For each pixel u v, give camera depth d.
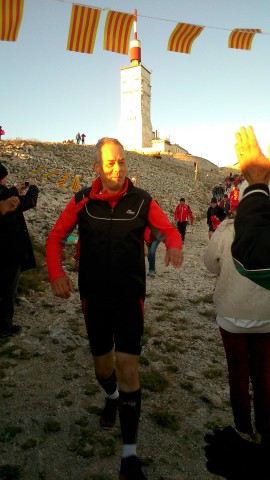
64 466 2.65
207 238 15.88
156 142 72.81
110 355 2.80
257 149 1.62
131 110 69.81
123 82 69.94
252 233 1.36
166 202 22.56
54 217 12.30
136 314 2.49
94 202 2.58
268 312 2.47
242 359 2.64
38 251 8.36
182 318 5.73
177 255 2.43
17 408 3.26
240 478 1.25
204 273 9.09
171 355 4.48
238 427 2.66
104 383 2.90
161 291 7.21
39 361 4.09
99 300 2.52
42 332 4.78
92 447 2.82
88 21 4.34
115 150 2.54
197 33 4.94
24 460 2.68
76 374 3.87
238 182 31.28
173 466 2.71
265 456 1.26
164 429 3.12
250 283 2.47
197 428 3.14
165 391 3.70
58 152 26.94
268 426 2.45
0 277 4.42
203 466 2.72
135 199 2.56
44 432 2.98
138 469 2.17
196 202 26.28
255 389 2.58
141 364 4.20
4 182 4.20
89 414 3.24
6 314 4.55
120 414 2.33
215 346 4.82
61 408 3.30
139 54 69.62
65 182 18.11
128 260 2.49
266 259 1.31
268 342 2.55
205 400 3.56
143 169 34.19
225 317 2.61
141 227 2.56
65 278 2.54
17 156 20.91
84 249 2.58
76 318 5.36
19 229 4.41
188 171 46.75
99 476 2.57
